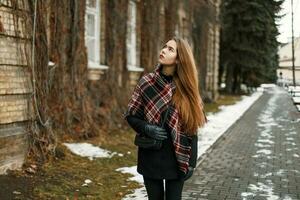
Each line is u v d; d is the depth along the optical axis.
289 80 68.56
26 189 6.27
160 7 16.73
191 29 22.83
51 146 8.02
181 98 4.14
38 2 7.97
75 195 6.38
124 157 9.09
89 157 8.67
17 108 7.12
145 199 6.39
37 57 7.89
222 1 33.09
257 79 42.03
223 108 24.16
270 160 9.95
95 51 12.37
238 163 9.53
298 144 12.38
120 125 12.24
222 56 40.78
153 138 4.03
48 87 8.70
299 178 8.23
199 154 10.02
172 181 4.18
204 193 7.02
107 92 12.33
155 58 16.25
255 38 39.69
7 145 6.81
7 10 6.93
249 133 14.71
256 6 37.69
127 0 13.66
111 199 6.38
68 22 10.14
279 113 22.81
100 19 12.59
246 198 6.79
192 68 4.20
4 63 6.83
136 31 15.40
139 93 4.16
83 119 10.39
